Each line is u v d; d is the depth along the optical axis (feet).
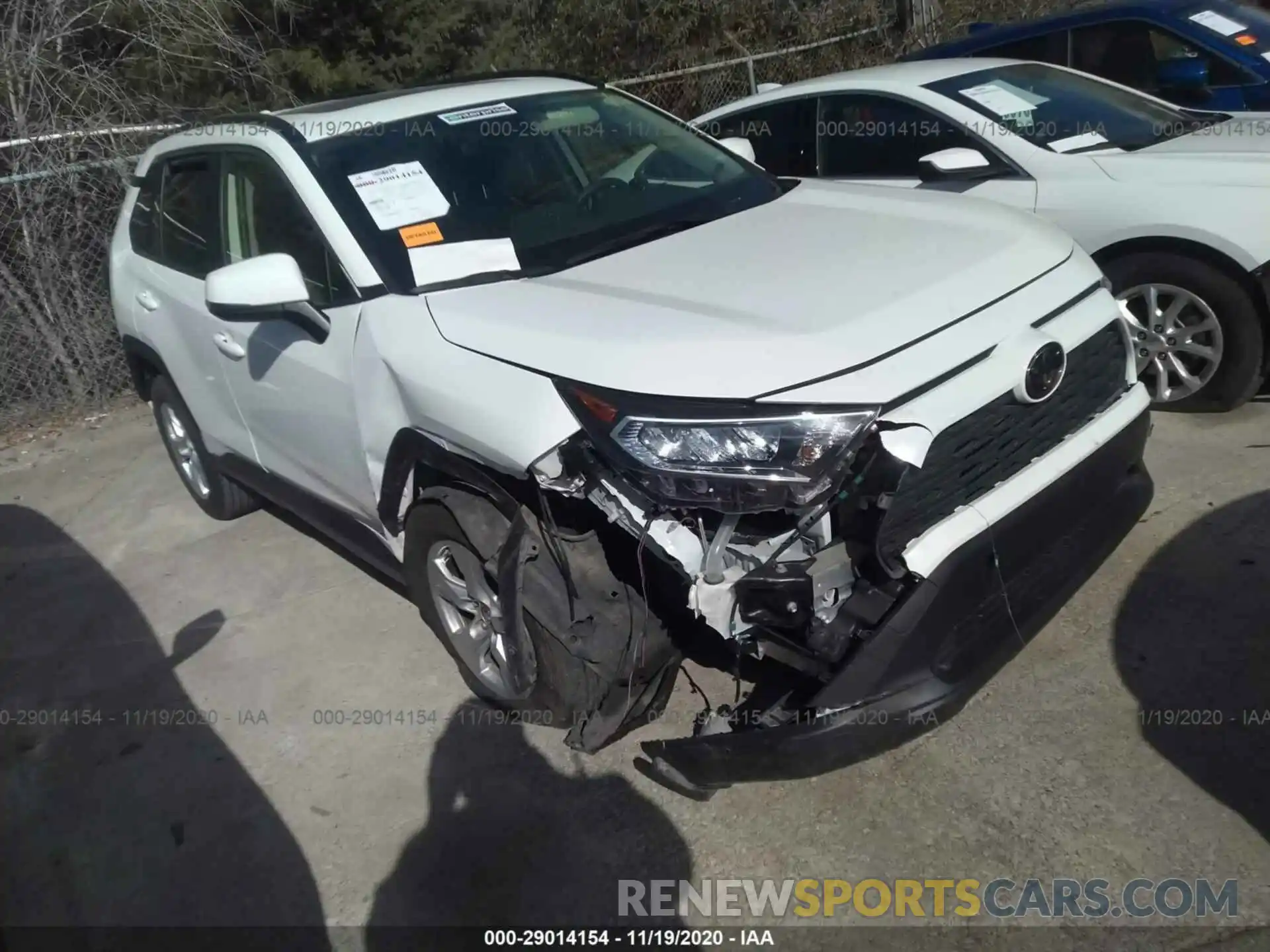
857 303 8.82
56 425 22.54
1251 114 17.04
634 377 8.36
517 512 9.23
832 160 17.95
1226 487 13.16
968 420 8.44
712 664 9.16
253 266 10.25
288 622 13.88
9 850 10.70
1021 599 9.04
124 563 16.26
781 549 8.09
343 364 10.85
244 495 16.71
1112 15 20.18
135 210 16.16
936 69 17.71
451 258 10.66
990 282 9.27
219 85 29.66
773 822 9.45
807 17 37.50
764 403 8.01
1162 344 14.82
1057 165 15.23
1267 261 13.56
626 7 38.17
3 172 21.99
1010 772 9.53
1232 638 10.68
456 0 37.06
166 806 10.93
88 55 24.52
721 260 10.14
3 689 13.44
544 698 9.76
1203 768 9.25
